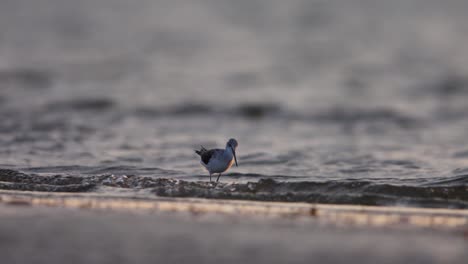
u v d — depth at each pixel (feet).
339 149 68.74
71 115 89.92
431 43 184.85
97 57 158.51
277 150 67.56
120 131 78.84
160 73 137.18
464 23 228.63
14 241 31.04
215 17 253.85
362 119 92.07
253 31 213.66
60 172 52.60
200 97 109.70
